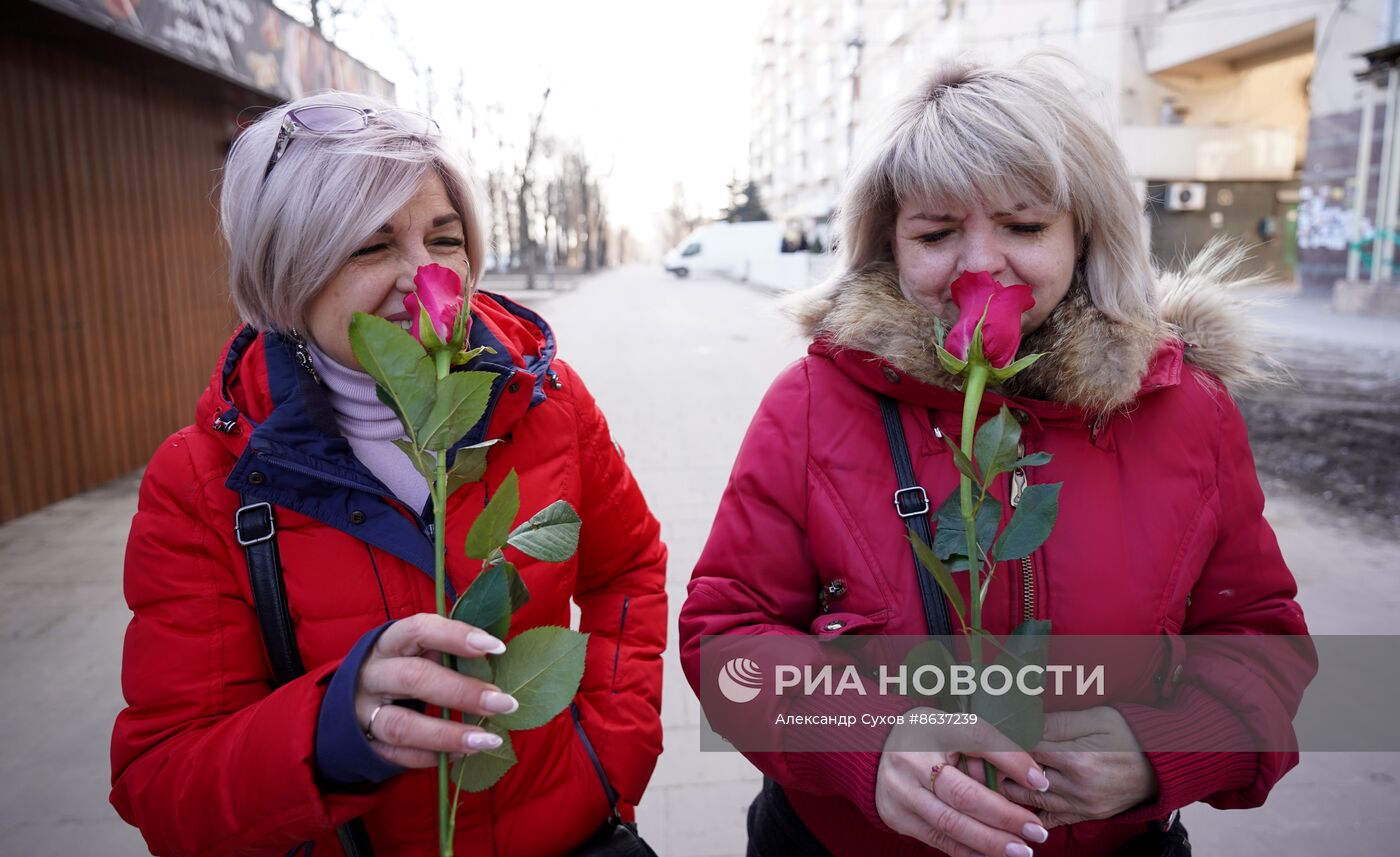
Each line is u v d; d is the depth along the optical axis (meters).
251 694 1.08
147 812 1.00
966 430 0.85
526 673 0.84
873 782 1.01
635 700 1.32
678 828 2.48
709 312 19.80
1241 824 2.45
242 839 0.94
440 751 0.84
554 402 1.30
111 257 5.92
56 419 5.39
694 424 7.61
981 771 0.98
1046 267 1.11
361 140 1.05
